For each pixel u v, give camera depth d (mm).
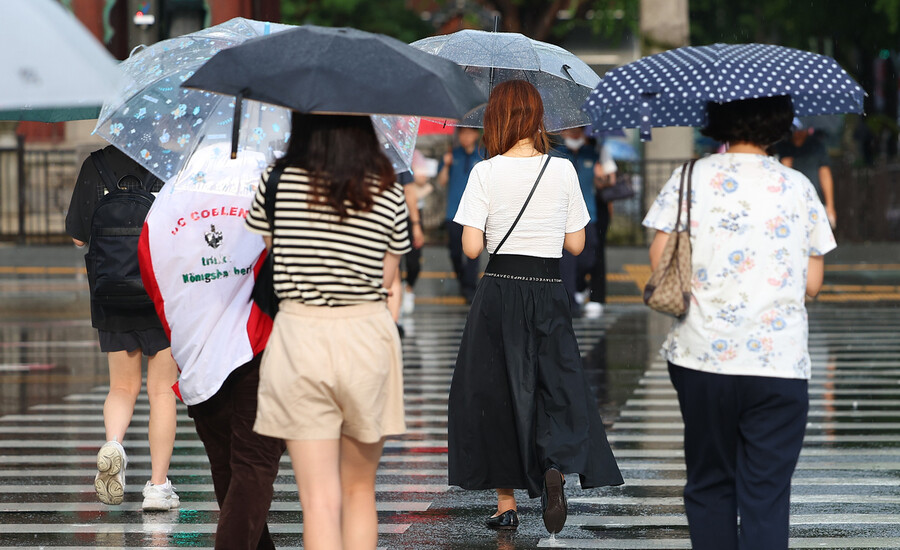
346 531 9344
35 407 19750
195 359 9922
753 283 9008
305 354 8672
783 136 9297
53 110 12391
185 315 9922
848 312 31953
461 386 12398
